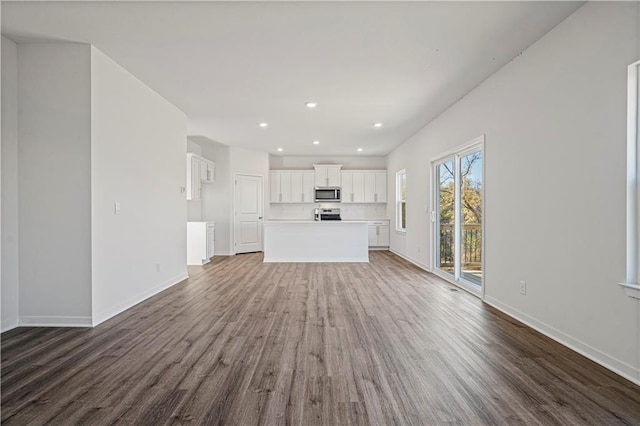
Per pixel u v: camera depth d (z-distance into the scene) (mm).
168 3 2607
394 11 2705
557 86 2920
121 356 2664
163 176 4797
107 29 3002
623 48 2297
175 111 5160
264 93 4590
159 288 4707
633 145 2279
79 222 3311
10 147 3230
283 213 9898
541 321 3154
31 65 3285
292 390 2166
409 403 2018
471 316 3627
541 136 3131
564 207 2852
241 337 3051
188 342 2938
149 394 2121
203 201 8398
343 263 7199
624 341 2312
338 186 9625
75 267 3318
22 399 2068
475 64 3699
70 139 3297
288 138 7469
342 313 3740
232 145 8273
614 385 2197
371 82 4191
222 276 5812
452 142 5090
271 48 3334
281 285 5125
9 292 3244
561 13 2736
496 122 3893
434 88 4410
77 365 2510
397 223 8602
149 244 4434
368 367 2473
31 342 2938
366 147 8555
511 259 3627
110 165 3619
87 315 3326
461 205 5086
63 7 2666
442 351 2740
